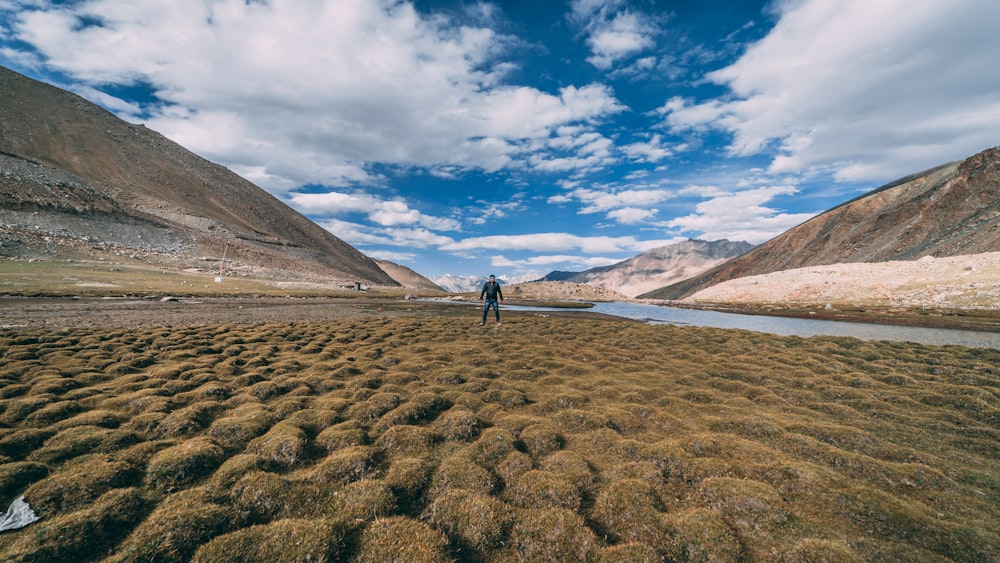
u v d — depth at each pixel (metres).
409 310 53.44
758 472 9.84
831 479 9.43
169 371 16.98
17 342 20.59
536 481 9.23
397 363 20.88
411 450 10.88
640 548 7.20
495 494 9.01
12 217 85.19
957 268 72.12
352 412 13.35
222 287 75.62
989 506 8.67
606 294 131.88
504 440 11.19
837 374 19.66
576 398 15.13
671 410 14.58
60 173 119.62
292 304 56.06
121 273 72.62
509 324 36.38
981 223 130.00
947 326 45.97
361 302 66.44
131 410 12.98
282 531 7.21
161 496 8.47
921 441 12.35
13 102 161.12
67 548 6.61
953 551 7.16
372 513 8.06
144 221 116.50
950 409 14.99
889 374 19.44
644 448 10.95
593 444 11.62
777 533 7.70
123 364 17.62
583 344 27.31
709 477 9.54
